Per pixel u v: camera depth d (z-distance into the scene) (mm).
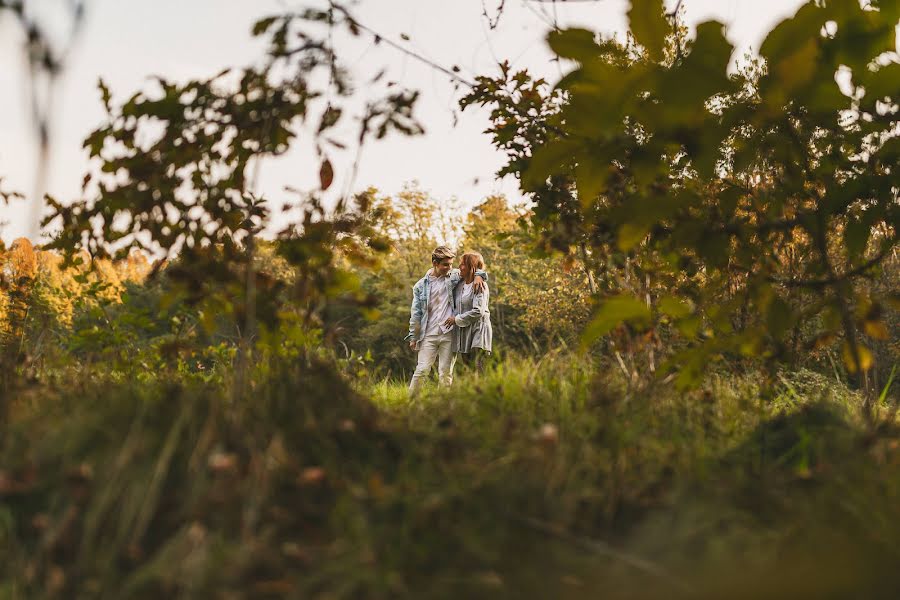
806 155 2551
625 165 2682
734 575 1575
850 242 2631
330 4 2160
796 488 1954
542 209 3297
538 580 1562
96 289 3357
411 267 27406
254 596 1411
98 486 1622
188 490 1671
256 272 2395
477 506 1773
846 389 4664
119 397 2262
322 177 2334
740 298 2510
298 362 2525
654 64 1705
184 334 3275
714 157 2045
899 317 10062
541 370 3195
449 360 6367
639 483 1963
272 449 1780
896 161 2412
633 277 3369
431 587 1508
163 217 2445
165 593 1388
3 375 2438
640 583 1552
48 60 1382
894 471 1998
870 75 1936
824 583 1549
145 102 2291
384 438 2090
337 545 1556
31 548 1513
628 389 2852
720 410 2834
